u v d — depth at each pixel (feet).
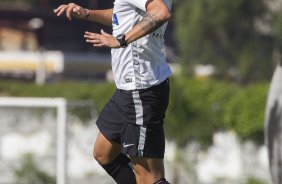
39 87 166.71
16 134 146.51
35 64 355.56
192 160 149.18
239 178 149.59
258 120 147.95
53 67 355.56
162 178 56.44
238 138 150.20
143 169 56.49
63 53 364.17
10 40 402.93
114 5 55.52
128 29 54.80
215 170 149.79
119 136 56.80
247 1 261.24
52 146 145.59
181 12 265.95
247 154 149.69
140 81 55.01
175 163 148.25
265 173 148.97
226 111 149.48
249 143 149.69
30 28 401.49
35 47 399.85
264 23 265.75
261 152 149.18
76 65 357.41
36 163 144.05
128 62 55.01
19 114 147.23
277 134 90.58
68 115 145.69
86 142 145.28
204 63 263.49
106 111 57.06
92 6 356.59
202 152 149.59
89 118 146.51
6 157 145.18
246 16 262.06
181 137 147.84
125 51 54.95
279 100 90.27
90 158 145.18
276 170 91.09
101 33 53.67
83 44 383.04
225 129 150.10
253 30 263.90
